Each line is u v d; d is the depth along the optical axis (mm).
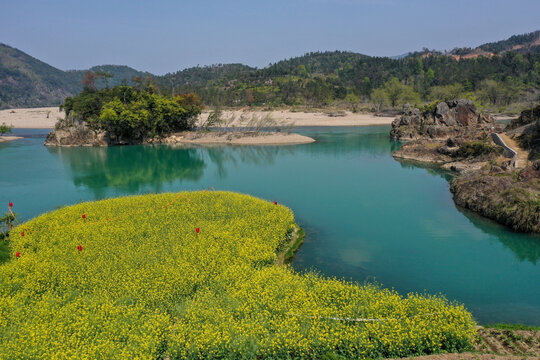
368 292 20891
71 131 90062
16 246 28422
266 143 90312
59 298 20688
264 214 34531
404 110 104312
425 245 31906
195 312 18641
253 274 23109
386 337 16672
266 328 17906
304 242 32469
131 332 17562
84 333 17453
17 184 54688
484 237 33531
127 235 29672
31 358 15789
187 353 16688
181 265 23797
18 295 20938
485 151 58906
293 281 22016
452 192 46719
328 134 107375
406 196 46250
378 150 80375
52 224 32875
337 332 17031
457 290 24875
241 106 186000
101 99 93250
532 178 37562
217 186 52469
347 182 53500
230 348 16562
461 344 17172
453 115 91125
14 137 104500
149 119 91250
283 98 197875
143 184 54625
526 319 21609
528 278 26328
